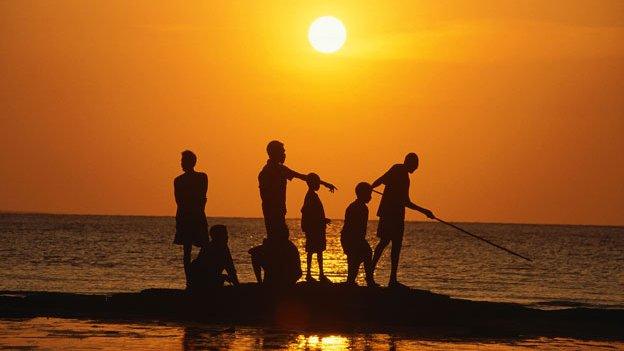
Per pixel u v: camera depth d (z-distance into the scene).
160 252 128.25
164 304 39.19
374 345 31.98
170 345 31.36
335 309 37.28
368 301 37.62
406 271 101.88
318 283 39.16
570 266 122.44
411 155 38.41
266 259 38.22
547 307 62.81
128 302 40.31
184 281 76.81
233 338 32.88
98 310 39.41
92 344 31.44
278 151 38.03
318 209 39.53
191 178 38.16
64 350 30.23
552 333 35.69
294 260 38.31
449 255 146.75
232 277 38.69
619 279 98.88
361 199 38.81
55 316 38.16
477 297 71.12
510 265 121.38
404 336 34.00
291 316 37.31
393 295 38.12
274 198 37.78
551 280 94.62
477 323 37.06
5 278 75.50
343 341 32.69
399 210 38.34
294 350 30.67
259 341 32.34
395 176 38.41
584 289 83.56
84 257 112.12
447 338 33.81
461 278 93.12
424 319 37.06
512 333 35.28
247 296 38.09
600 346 33.12
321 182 39.31
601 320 39.06
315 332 34.41
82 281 74.31
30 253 119.12
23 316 38.19
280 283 38.22
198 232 38.22
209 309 38.00
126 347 30.89
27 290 64.69
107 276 81.00
